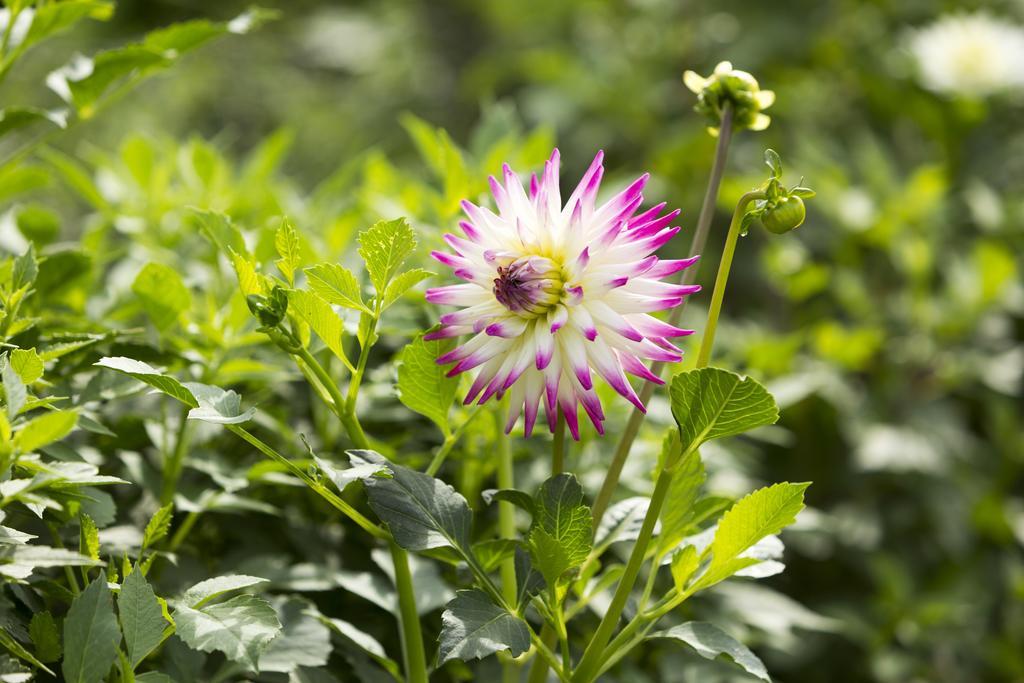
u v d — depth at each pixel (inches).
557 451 52.6
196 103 172.1
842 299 106.7
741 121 54.1
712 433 50.7
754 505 50.9
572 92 140.7
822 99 138.9
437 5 204.4
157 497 57.2
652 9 144.6
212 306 58.9
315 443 61.8
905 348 108.3
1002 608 105.5
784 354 88.9
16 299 53.9
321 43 195.3
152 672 50.4
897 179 125.6
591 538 51.6
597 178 51.7
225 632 50.0
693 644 51.5
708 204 53.9
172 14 184.5
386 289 52.8
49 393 55.4
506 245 51.7
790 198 51.6
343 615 59.4
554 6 165.2
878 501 103.7
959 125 127.4
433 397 53.4
